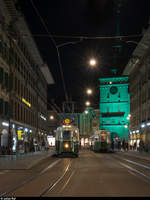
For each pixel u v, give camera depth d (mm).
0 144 35312
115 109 83625
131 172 18188
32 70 58406
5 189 11477
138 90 61031
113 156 38312
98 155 41219
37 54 57375
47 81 82438
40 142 67188
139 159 31797
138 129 60125
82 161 28641
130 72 71438
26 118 52000
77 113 109875
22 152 39062
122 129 82312
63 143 36250
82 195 10125
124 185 12570
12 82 40750
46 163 26125
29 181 13969
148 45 51250
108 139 50656
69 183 13234
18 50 45250
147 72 52281
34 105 60688
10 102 39844
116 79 84000
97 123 106125
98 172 18203
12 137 40625
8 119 38844
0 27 35750
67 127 36812
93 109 107125
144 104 54812
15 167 20750
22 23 42406
